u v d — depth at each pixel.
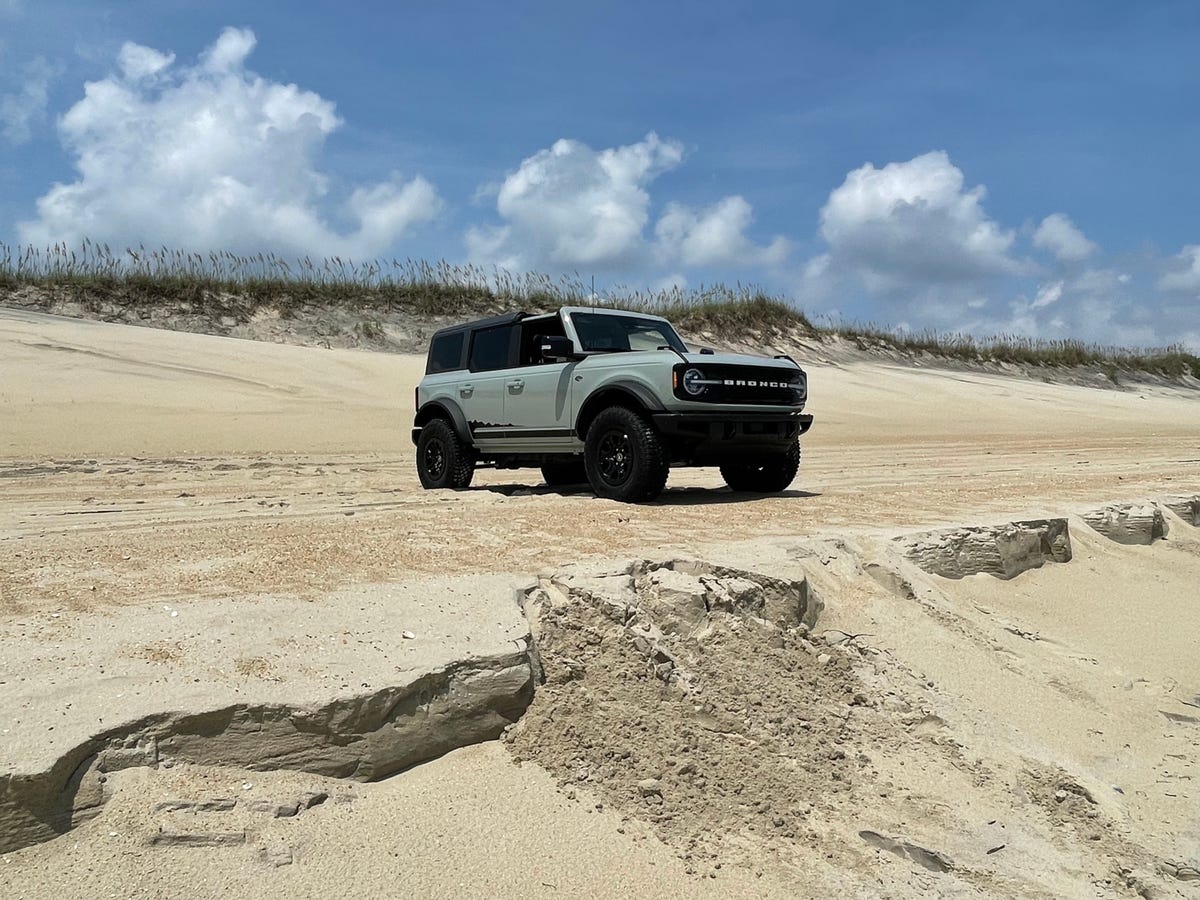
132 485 10.71
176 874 3.05
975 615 6.55
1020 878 3.70
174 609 4.62
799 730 4.55
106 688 3.65
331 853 3.30
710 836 3.71
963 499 9.62
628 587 5.27
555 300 32.78
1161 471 13.70
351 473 12.63
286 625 4.45
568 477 11.62
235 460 13.90
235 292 29.33
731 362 9.03
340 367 22.94
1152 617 7.38
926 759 4.55
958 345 41.50
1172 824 4.29
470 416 10.66
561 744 4.15
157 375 20.06
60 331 22.39
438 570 5.59
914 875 3.62
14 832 3.06
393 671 4.01
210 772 3.50
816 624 5.76
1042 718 5.25
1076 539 8.54
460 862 3.37
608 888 3.34
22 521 7.66
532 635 4.64
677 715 4.45
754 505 8.84
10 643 4.07
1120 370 44.22
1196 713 5.68
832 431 22.64
